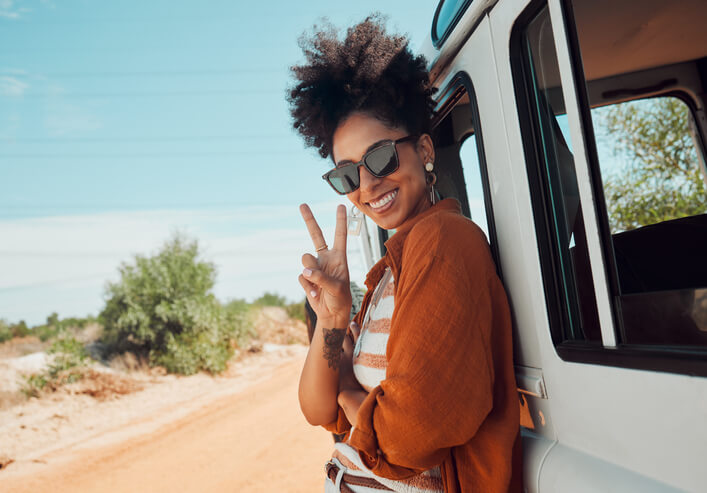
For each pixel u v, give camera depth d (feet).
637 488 2.89
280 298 120.37
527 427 4.22
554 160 3.91
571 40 3.30
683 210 11.00
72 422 33.63
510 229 4.15
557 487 3.47
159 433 29.99
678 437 2.69
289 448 23.06
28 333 78.48
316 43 5.18
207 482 19.77
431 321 3.53
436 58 5.19
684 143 10.27
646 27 6.03
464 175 5.68
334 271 5.15
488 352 3.64
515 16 3.86
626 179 11.15
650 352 2.84
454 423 3.43
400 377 3.52
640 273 4.91
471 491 3.75
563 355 3.60
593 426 3.34
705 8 5.84
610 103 7.11
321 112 5.07
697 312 2.93
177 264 54.13
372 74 4.82
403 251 4.20
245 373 55.16
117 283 52.70
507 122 4.09
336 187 5.08
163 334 51.83
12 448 28.19
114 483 21.24
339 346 5.29
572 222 3.83
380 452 3.77
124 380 44.55
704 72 7.00
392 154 4.69
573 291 3.79
